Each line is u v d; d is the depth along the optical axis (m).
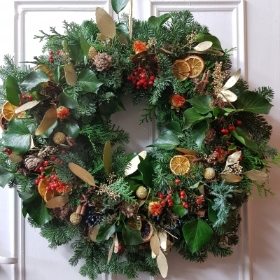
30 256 1.01
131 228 0.85
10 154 0.86
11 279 1.01
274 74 1.01
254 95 0.86
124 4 0.88
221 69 0.91
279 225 1.01
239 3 1.01
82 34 0.88
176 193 0.86
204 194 0.86
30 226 1.01
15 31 1.01
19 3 1.01
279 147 1.01
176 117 0.92
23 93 0.86
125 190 0.82
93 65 0.87
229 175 0.82
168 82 0.87
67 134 0.85
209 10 1.01
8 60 0.91
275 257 1.02
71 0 1.00
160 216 0.87
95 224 0.86
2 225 1.01
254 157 0.85
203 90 0.87
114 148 0.99
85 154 0.89
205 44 0.87
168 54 0.88
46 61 0.88
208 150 0.86
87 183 0.84
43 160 0.85
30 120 0.87
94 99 0.88
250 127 0.90
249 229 1.01
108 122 0.94
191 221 0.85
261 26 1.02
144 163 0.86
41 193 0.84
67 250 1.01
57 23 1.01
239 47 1.01
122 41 0.88
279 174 1.02
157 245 0.86
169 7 1.01
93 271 0.91
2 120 0.90
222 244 0.96
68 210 0.85
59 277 1.00
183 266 1.01
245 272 1.00
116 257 0.92
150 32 0.89
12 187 0.95
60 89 0.87
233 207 0.82
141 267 0.93
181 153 0.90
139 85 0.88
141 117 1.00
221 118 0.85
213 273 1.01
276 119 1.02
